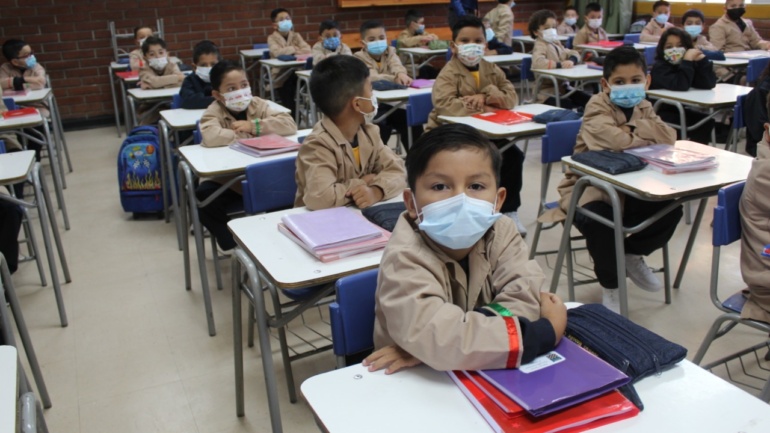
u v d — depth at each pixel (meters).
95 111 6.77
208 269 3.08
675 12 7.59
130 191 3.73
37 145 4.67
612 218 2.37
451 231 1.13
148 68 4.95
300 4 7.37
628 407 0.91
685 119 3.93
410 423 0.92
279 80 6.27
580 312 1.18
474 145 1.14
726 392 0.98
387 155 2.17
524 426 0.88
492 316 1.05
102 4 6.55
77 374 2.23
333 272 1.51
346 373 1.06
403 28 7.91
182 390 2.12
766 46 6.08
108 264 3.18
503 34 7.20
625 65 2.51
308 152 2.04
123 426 1.94
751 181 1.71
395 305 1.08
